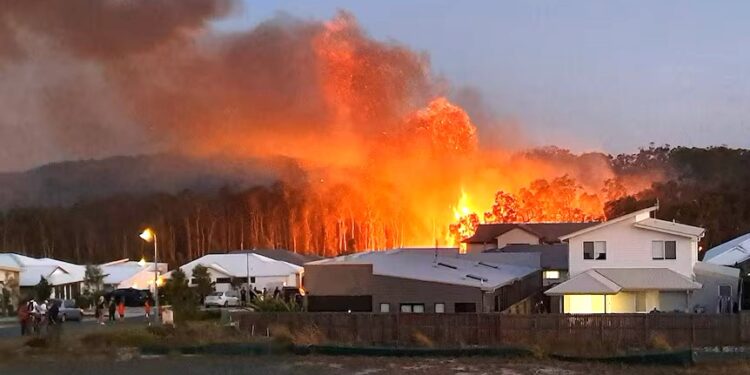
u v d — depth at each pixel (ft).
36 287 178.40
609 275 135.95
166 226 354.13
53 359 94.94
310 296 132.26
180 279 139.44
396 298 128.77
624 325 106.11
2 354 96.17
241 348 100.48
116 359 95.61
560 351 100.58
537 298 165.37
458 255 170.50
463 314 109.29
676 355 89.51
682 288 130.21
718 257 175.63
